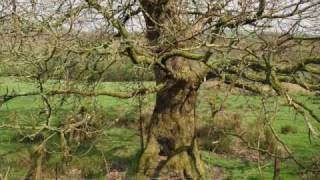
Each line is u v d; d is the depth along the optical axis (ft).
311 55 37.42
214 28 36.32
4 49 33.65
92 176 47.16
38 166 39.96
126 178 46.09
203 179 45.42
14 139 57.00
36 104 69.36
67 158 44.65
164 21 39.50
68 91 35.73
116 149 53.93
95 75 40.52
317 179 47.16
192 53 38.14
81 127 41.65
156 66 40.55
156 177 44.96
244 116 60.90
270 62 34.60
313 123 70.64
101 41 36.50
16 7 34.40
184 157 45.42
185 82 44.80
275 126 70.08
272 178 48.39
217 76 40.86
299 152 57.72
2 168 47.50
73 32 35.55
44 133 55.83
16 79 35.68
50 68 36.52
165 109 45.98
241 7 32.73
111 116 65.82
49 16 34.76
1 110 66.95
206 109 60.59
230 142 57.47
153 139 46.26
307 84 38.17
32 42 33.45
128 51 36.17
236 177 48.16
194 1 36.76
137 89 39.78
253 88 37.76
